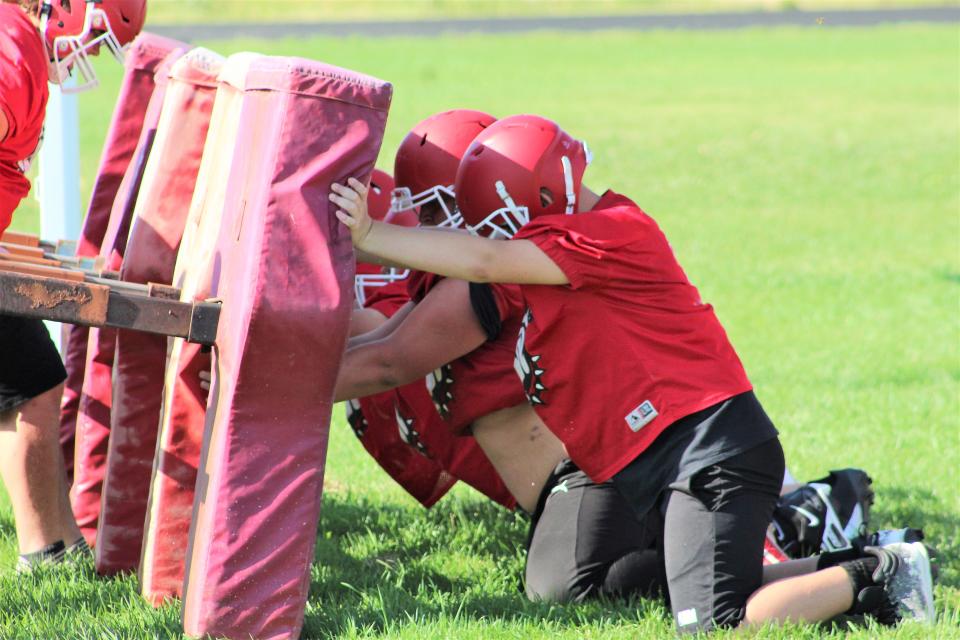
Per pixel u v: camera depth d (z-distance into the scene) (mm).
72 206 22453
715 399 13336
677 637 13242
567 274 13258
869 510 17391
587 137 75062
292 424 12516
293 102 12141
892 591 13578
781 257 45156
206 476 12742
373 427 17703
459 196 14305
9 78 13414
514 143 13984
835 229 51281
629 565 14883
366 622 13766
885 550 13547
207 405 13070
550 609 14312
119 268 15414
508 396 15055
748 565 13195
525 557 16891
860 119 83875
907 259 45125
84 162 59000
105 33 14344
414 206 15914
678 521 13352
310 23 151125
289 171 12164
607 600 14891
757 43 133375
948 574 16156
